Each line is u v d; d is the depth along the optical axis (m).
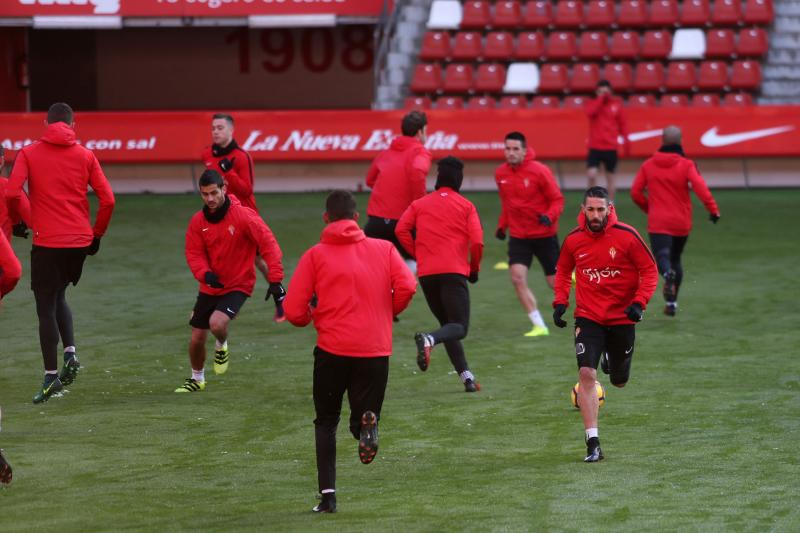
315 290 23.31
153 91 112.56
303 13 90.50
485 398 33.25
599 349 27.12
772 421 29.80
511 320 45.22
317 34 111.75
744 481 24.56
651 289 26.72
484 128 80.00
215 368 36.62
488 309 47.34
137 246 61.94
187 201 77.62
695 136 80.25
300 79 112.31
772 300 47.84
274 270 32.44
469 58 91.25
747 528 21.45
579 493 23.89
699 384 34.22
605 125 73.38
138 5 90.12
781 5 93.50
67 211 33.12
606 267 26.95
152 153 80.00
